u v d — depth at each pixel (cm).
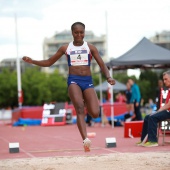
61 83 10475
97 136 2012
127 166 942
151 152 1194
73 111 3691
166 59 2500
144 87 9956
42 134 2355
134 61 2509
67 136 2120
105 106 3438
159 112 1396
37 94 9544
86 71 952
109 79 939
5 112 6962
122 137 1858
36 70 10169
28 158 1159
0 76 9438
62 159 1085
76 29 941
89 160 1051
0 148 1555
